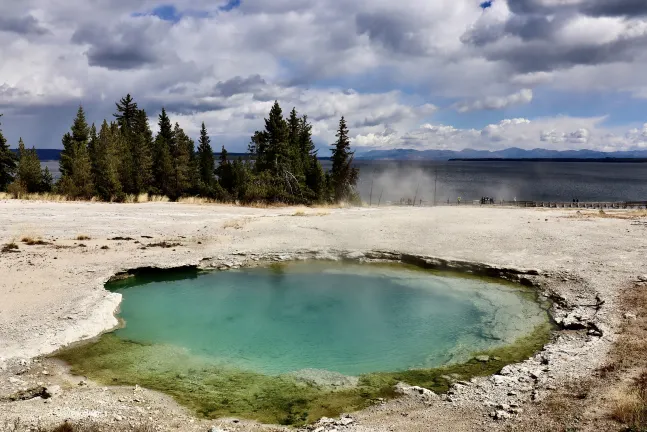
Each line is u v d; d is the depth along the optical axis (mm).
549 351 10594
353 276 17922
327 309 14570
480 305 14578
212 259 19297
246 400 9016
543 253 18812
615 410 7145
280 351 11531
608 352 10000
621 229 22656
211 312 14281
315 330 12914
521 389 8773
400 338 12320
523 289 15875
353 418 8086
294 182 47094
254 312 14305
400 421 7812
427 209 34094
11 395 8672
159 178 46875
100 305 13531
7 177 46188
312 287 16672
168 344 11805
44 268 16594
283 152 49719
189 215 28984
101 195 37281
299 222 25922
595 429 6711
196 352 11383
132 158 43250
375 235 22547
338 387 9586
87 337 11867
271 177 44719
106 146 40500
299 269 18750
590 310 12938
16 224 23297
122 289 16266
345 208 38531
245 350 11555
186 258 18922
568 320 12445
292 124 58156
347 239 21969
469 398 8648
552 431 6848
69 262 17562
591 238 20797
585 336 11359
